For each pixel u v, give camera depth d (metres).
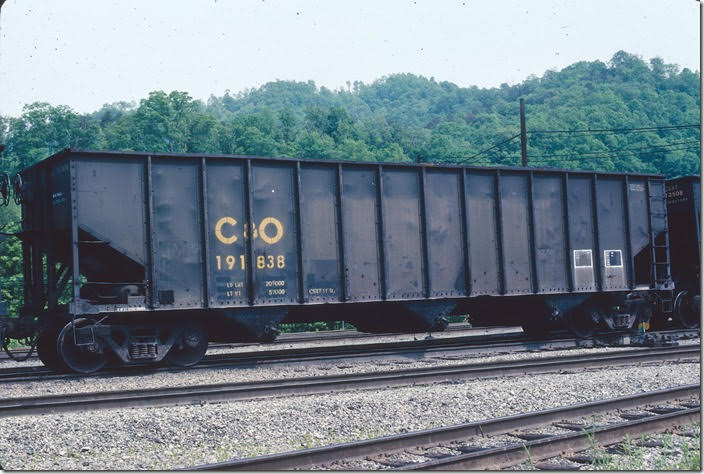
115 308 14.78
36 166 16.12
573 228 20.00
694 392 10.65
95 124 137.00
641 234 21.17
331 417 9.83
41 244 16.09
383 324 18.59
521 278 19.12
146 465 7.74
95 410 10.34
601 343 19.28
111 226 15.01
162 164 15.56
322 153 161.38
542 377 13.07
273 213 16.45
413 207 17.94
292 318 17.78
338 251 17.08
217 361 16.19
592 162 145.50
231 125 162.00
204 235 15.72
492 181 19.00
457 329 25.39
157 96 145.38
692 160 136.50
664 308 21.72
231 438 8.85
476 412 10.20
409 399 10.73
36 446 8.45
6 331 14.51
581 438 7.96
